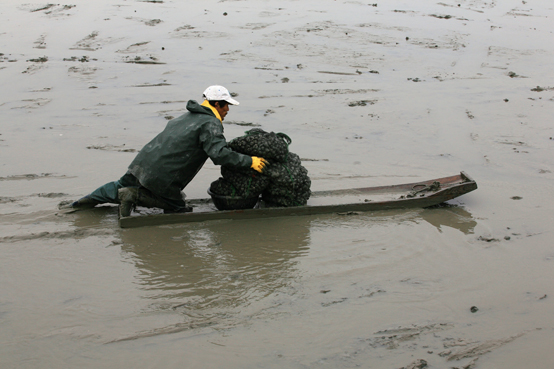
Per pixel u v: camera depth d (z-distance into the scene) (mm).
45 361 3482
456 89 12141
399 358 3576
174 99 11156
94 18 17312
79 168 7652
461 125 9898
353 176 7645
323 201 6641
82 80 12328
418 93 11797
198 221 5805
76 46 14867
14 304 4137
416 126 9867
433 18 18734
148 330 3836
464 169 7969
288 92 11672
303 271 4781
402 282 4602
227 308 4148
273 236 5523
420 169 7969
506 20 19531
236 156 5582
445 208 6449
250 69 13227
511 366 3516
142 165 5715
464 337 3816
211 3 19469
